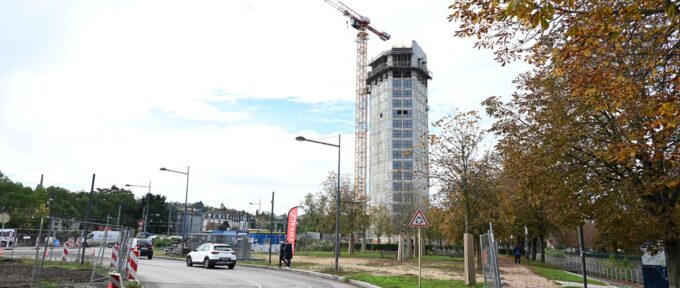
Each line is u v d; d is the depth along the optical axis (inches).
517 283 823.7
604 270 1349.7
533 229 1612.9
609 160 438.0
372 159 6181.1
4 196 2652.6
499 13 296.8
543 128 526.6
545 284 816.9
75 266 877.2
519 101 559.5
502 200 935.0
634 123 442.0
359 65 6259.8
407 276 890.1
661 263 576.4
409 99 6023.6
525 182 517.3
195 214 5846.5
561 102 501.0
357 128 6186.0
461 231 1197.7
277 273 1048.2
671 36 348.2
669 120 289.0
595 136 491.5
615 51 346.6
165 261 1441.9
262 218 4938.5
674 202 468.4
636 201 459.2
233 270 1119.0
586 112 488.4
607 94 352.2
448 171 855.1
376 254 2101.4
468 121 852.6
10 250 1182.3
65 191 3826.3
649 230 471.2
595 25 289.7
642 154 417.1
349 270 1051.9
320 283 823.7
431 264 1344.7
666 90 353.7
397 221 2554.1
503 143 573.9
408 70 6097.4
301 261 1461.6
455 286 704.4
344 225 2053.4
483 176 864.3
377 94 6284.5
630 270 1092.5
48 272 740.0
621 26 314.8
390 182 5733.3
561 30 339.0
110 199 4367.6
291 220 1411.2
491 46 357.1
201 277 882.8
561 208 519.2
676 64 336.5
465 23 338.3
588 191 481.7
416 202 2263.8
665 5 283.7
